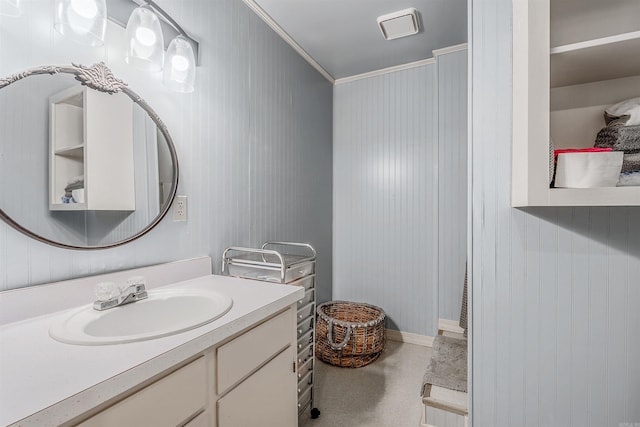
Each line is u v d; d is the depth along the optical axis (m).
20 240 0.92
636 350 0.94
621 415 0.95
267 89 2.06
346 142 2.99
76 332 0.81
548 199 0.82
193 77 1.34
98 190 1.10
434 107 2.56
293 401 1.23
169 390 0.73
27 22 0.93
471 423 1.10
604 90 1.05
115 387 0.61
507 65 1.02
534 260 1.02
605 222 0.95
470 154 1.08
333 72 2.86
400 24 2.09
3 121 0.88
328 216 2.94
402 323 2.76
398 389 1.99
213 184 1.60
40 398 0.54
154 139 1.29
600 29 0.99
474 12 1.06
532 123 0.83
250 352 1.00
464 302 2.04
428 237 2.64
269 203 2.07
